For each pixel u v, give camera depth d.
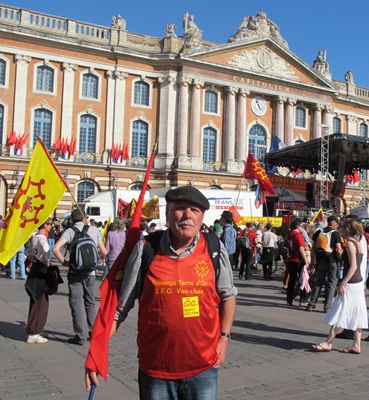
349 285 8.32
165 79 43.19
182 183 42.34
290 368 7.39
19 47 38.19
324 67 52.34
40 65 39.12
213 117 44.94
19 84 38.12
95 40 41.25
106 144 41.28
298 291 14.61
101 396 6.04
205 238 3.79
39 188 9.38
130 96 42.41
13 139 37.62
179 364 3.47
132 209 24.08
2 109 37.94
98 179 40.84
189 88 43.66
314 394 6.27
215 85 44.94
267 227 20.17
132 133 42.53
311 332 10.03
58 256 8.56
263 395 6.17
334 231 12.54
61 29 39.97
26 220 9.26
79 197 40.34
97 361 3.56
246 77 45.91
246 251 19.75
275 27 47.97
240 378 6.84
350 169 33.19
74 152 40.03
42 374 6.87
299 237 13.22
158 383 3.50
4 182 37.69
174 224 3.58
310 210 31.05
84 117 40.81
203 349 3.52
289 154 30.98
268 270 20.03
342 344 9.10
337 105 52.56
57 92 39.66
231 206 30.97
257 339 9.24
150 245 3.67
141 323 3.59
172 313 3.46
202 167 43.59
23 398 5.91
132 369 7.17
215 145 45.06
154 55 42.81
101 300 3.74
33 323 8.55
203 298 3.54
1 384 6.41
